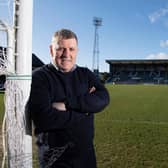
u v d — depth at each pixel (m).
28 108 2.25
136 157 5.70
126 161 5.42
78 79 2.34
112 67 77.69
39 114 2.13
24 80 2.25
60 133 2.18
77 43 2.32
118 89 38.22
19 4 2.20
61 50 2.24
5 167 2.72
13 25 2.22
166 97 24.92
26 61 2.25
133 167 5.09
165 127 9.27
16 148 2.29
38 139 2.24
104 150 6.17
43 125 2.13
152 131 8.48
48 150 2.21
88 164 2.29
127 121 10.71
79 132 2.22
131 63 76.12
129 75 76.19
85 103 2.25
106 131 8.40
